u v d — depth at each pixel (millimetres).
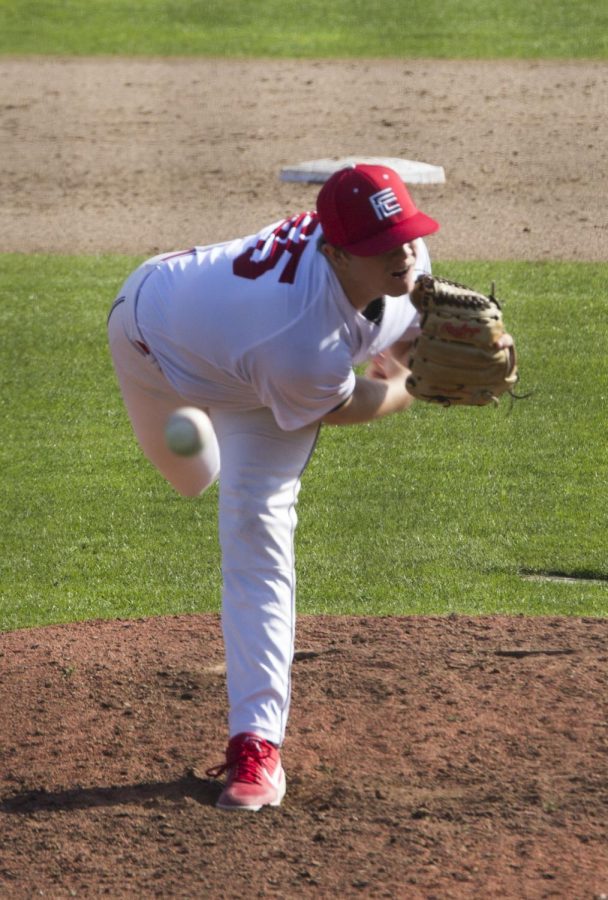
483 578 23109
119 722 16172
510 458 28922
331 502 26797
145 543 25281
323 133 61875
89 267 43812
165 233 47562
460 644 18500
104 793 14406
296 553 24359
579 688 16531
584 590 22578
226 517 13844
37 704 16750
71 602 22562
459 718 15820
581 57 74500
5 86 73062
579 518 25750
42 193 54156
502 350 13234
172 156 59062
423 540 24891
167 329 13484
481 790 14117
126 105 68438
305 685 16969
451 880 12305
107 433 31141
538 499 26688
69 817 13867
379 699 16469
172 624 19922
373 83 70562
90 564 24312
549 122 62438
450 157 57500
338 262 12516
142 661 18125
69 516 26578
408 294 13539
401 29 82500
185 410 13031
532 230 47031
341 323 12703
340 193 12336
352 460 29094
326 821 13578
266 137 61594
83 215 50656
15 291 41469
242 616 13891
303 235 12906
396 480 27891
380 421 31297
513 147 58719
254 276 12852
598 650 18047
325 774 14633
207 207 50906
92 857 13047
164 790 14406
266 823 13562
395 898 12047
